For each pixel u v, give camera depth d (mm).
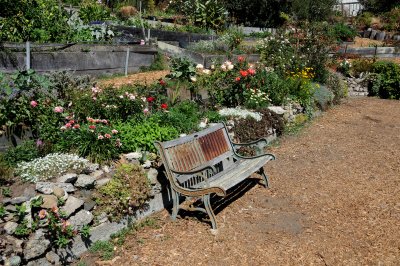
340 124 9766
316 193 5688
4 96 4832
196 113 6844
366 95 14602
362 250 4273
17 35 8727
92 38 10281
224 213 5000
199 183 4984
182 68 7762
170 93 6977
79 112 5324
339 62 15680
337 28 21969
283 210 5141
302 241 4406
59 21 9797
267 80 8672
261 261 4020
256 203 5324
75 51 8914
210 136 5566
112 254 4062
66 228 3795
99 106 5523
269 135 7844
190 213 4965
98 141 4785
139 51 10117
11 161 4395
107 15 14836
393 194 5730
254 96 8102
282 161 6977
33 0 9586
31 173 4156
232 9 20859
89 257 4000
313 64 11805
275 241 4387
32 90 5117
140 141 5180
